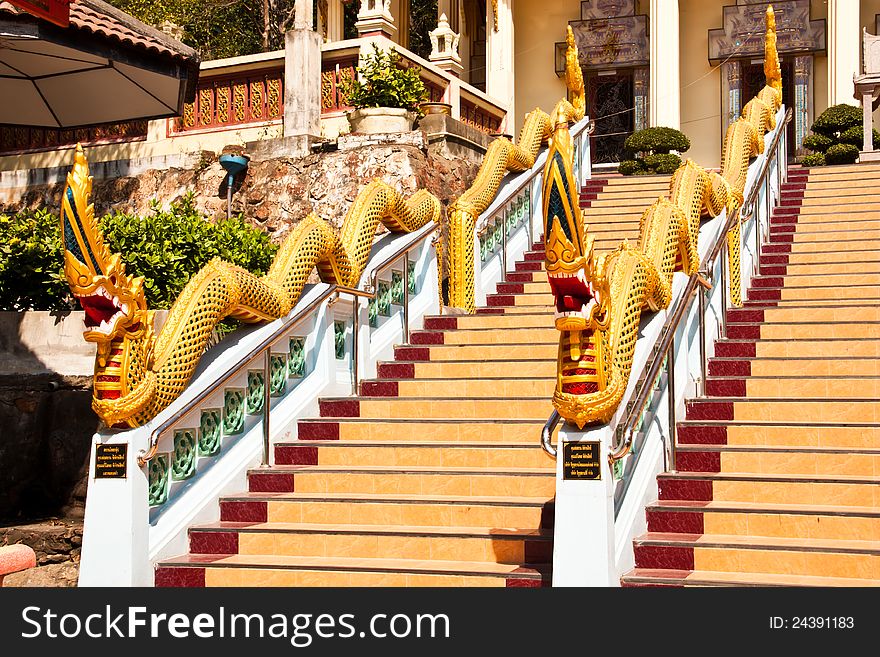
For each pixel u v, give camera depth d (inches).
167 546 307.4
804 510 282.5
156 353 307.1
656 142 827.4
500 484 324.5
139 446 297.3
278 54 579.2
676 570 275.0
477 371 407.8
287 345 379.6
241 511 331.9
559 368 265.6
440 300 482.3
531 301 492.7
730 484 304.5
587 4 1018.1
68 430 398.3
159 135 616.4
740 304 446.9
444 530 304.0
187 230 448.5
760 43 957.8
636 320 291.3
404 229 457.4
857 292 448.1
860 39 919.0
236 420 349.1
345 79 581.9
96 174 613.6
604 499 258.2
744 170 487.8
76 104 509.4
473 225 490.0
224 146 557.9
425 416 380.2
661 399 328.8
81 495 393.7
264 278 365.7
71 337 406.3
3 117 519.2
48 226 448.5
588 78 1024.9
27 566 249.8
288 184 541.0
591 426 263.7
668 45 885.8
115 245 427.5
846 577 261.7
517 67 1049.5
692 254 359.3
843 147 744.3
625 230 563.2
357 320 413.7
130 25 450.3
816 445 325.4
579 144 650.2
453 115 676.7
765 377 363.9
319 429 376.2
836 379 355.6
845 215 540.7
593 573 255.4
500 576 274.5
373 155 523.8
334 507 323.3
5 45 431.8
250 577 295.6
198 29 1034.1
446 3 1036.5
